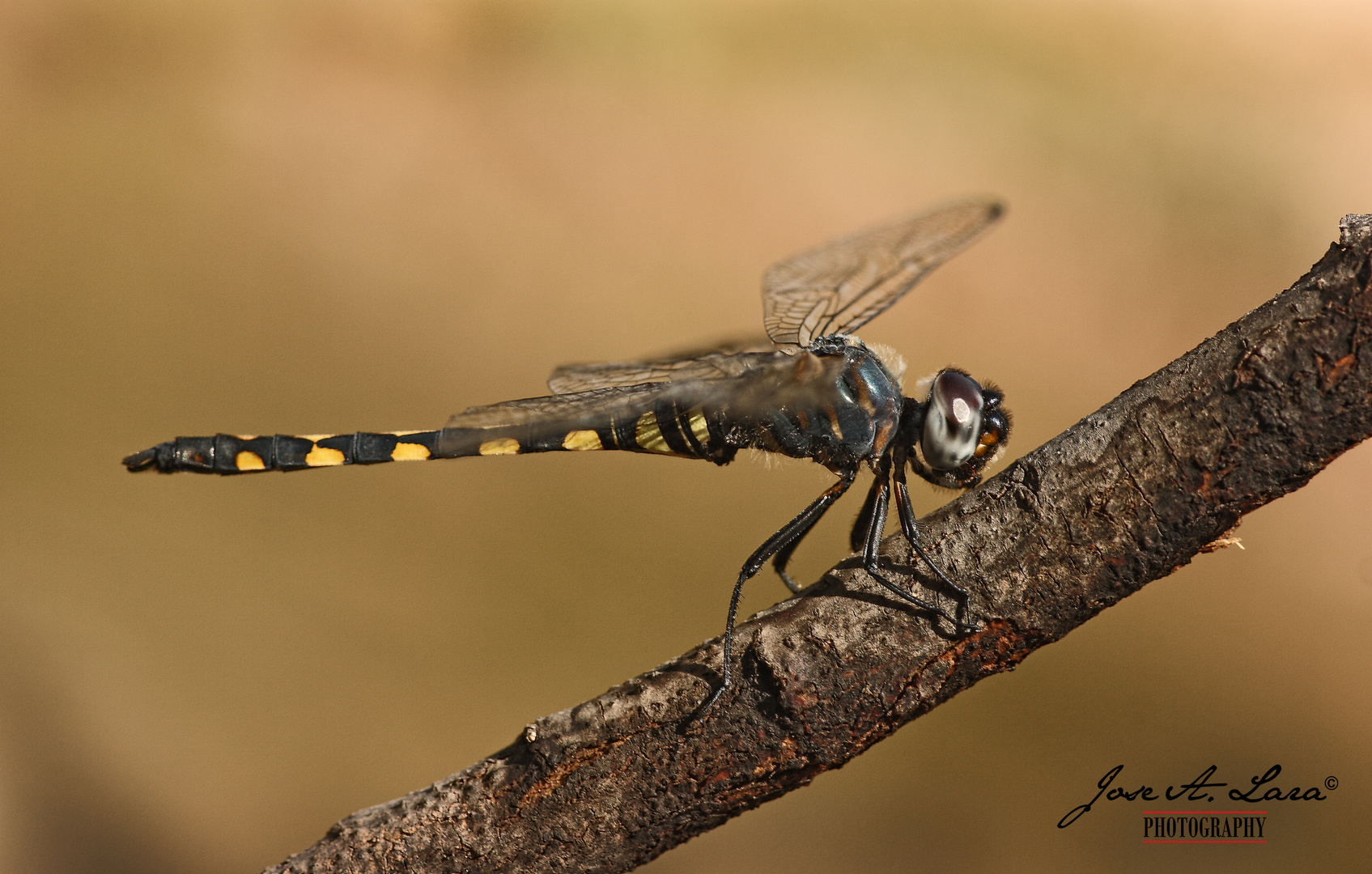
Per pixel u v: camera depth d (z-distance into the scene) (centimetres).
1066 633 52
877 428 54
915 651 52
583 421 54
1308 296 52
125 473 66
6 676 59
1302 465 52
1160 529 52
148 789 58
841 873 58
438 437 54
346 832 52
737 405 54
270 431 67
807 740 52
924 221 55
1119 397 52
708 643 52
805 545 65
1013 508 52
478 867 52
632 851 52
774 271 55
